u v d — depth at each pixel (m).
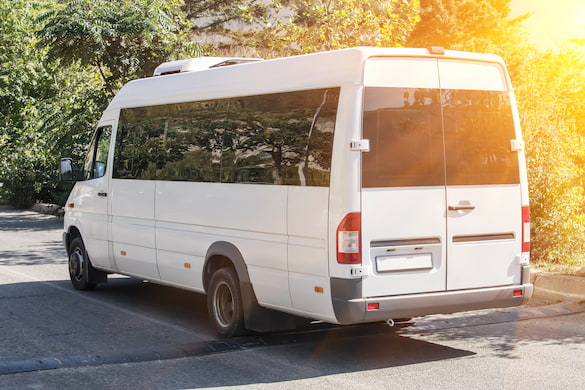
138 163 9.09
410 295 6.35
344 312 6.12
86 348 7.11
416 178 6.41
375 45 14.70
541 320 8.23
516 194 6.95
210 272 7.84
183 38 20.22
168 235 8.45
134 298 9.86
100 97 20.20
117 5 19.80
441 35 30.22
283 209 6.76
